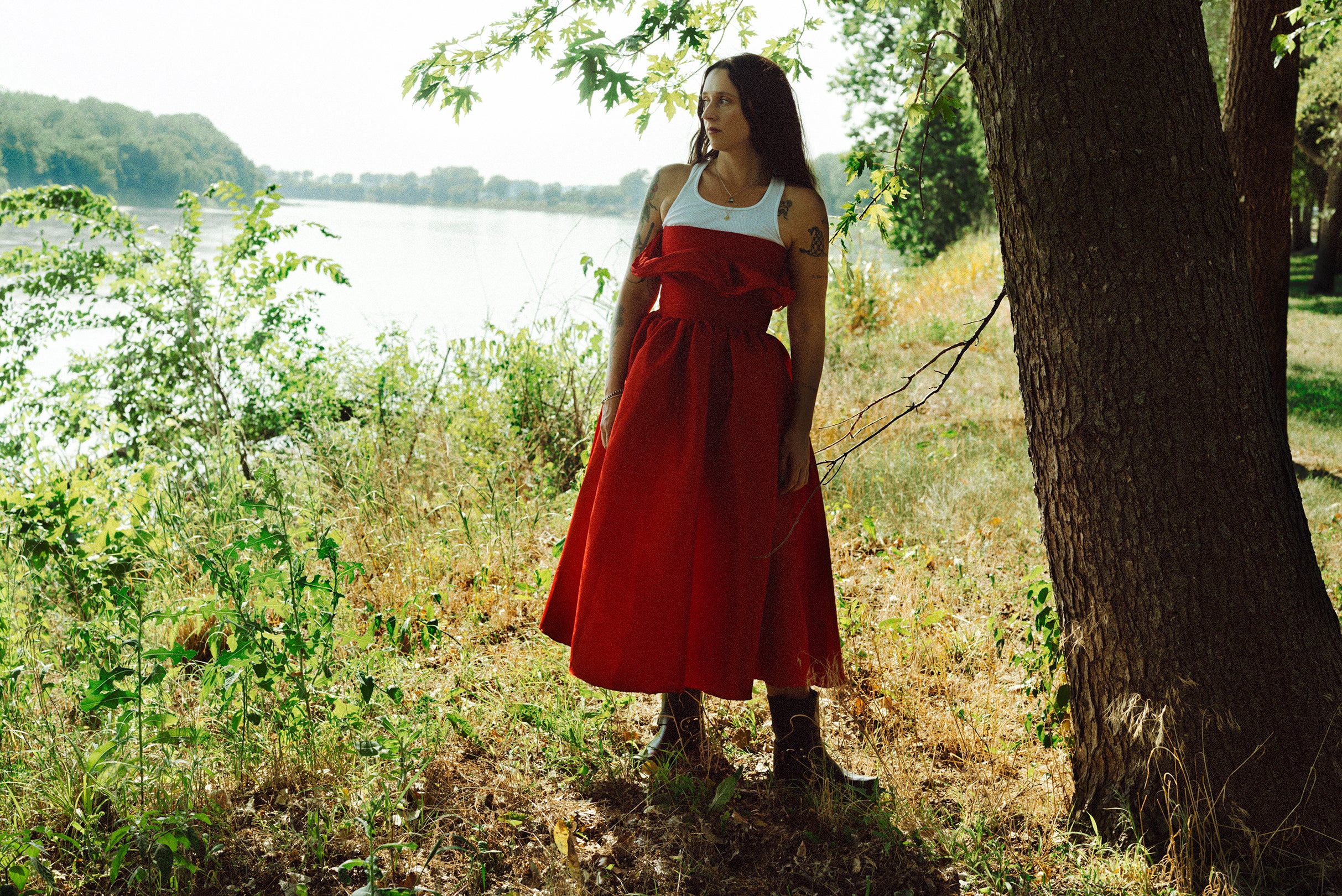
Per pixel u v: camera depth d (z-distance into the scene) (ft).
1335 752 6.71
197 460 16.20
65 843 6.84
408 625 10.27
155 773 7.43
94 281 18.31
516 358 18.75
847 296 34.35
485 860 6.96
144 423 18.24
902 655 10.43
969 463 18.38
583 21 8.79
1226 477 6.57
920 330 36.04
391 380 18.98
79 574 10.54
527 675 9.61
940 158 84.07
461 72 8.75
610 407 8.21
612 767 8.26
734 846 7.27
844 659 10.12
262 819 7.23
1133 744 7.09
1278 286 18.42
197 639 10.09
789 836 7.39
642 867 6.95
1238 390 6.56
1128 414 6.62
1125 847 7.10
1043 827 7.55
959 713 8.89
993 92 6.69
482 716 8.90
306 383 19.33
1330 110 60.85
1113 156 6.29
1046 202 6.56
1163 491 6.63
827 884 6.86
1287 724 6.69
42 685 8.51
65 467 15.35
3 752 7.69
